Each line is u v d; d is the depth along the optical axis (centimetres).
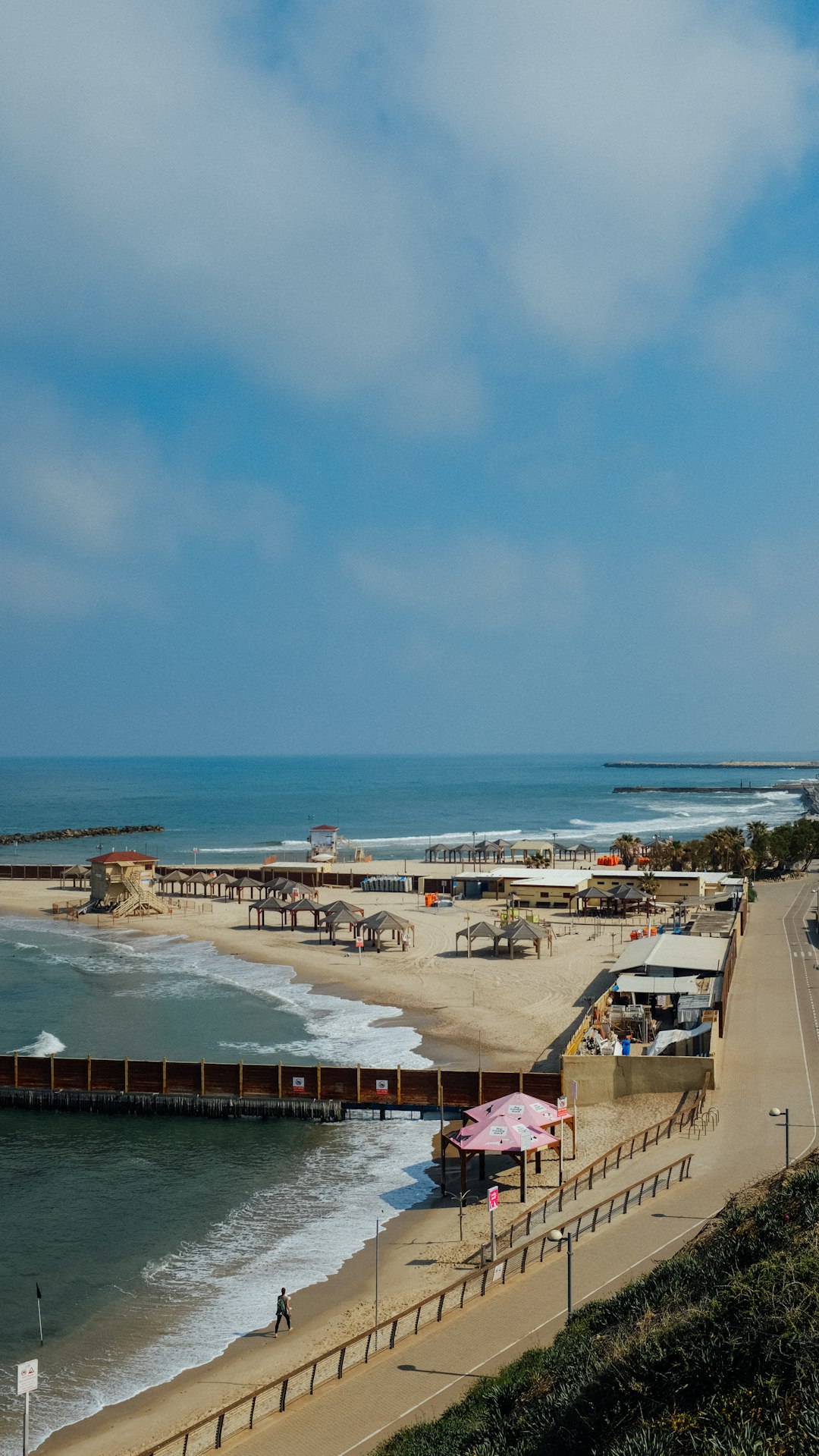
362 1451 2397
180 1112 5125
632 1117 4572
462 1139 3928
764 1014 6159
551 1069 5431
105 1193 4219
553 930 9712
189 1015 6925
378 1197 4122
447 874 14212
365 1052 5912
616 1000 6612
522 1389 2380
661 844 14225
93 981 8100
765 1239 2455
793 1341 1766
